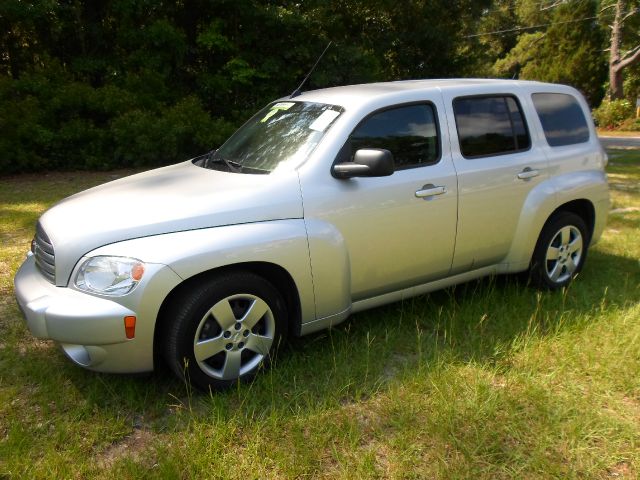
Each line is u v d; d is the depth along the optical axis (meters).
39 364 3.33
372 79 14.75
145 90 12.53
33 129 10.86
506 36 43.91
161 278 2.76
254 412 2.83
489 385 3.04
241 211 3.04
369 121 3.56
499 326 3.77
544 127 4.43
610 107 29.56
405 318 3.94
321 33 15.09
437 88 3.92
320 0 14.15
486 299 4.06
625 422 2.77
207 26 13.80
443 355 3.32
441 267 3.91
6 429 2.76
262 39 14.27
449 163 3.82
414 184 3.62
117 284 2.74
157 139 11.55
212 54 14.26
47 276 3.02
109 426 2.73
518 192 4.17
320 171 3.32
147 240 2.83
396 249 3.61
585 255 4.80
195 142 11.94
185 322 2.87
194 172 3.72
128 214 2.94
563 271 4.64
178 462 2.43
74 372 3.24
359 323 3.88
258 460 2.49
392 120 3.66
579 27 33.59
